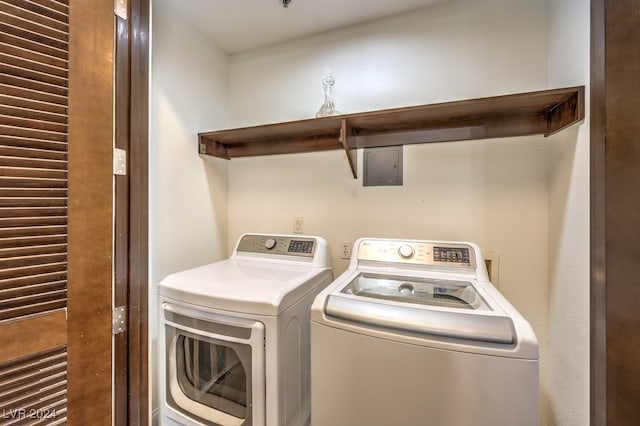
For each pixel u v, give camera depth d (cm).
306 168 195
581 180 109
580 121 109
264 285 123
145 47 110
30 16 75
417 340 88
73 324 82
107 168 90
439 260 132
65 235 81
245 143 205
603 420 79
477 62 157
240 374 119
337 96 186
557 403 132
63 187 81
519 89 150
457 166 162
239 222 212
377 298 112
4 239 72
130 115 103
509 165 153
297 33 190
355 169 180
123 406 100
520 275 151
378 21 177
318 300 106
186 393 129
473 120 154
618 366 68
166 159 166
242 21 177
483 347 82
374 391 93
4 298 72
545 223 146
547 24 145
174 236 171
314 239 164
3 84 72
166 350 128
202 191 192
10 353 73
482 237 157
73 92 82
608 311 71
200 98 188
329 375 100
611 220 70
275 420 108
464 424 83
